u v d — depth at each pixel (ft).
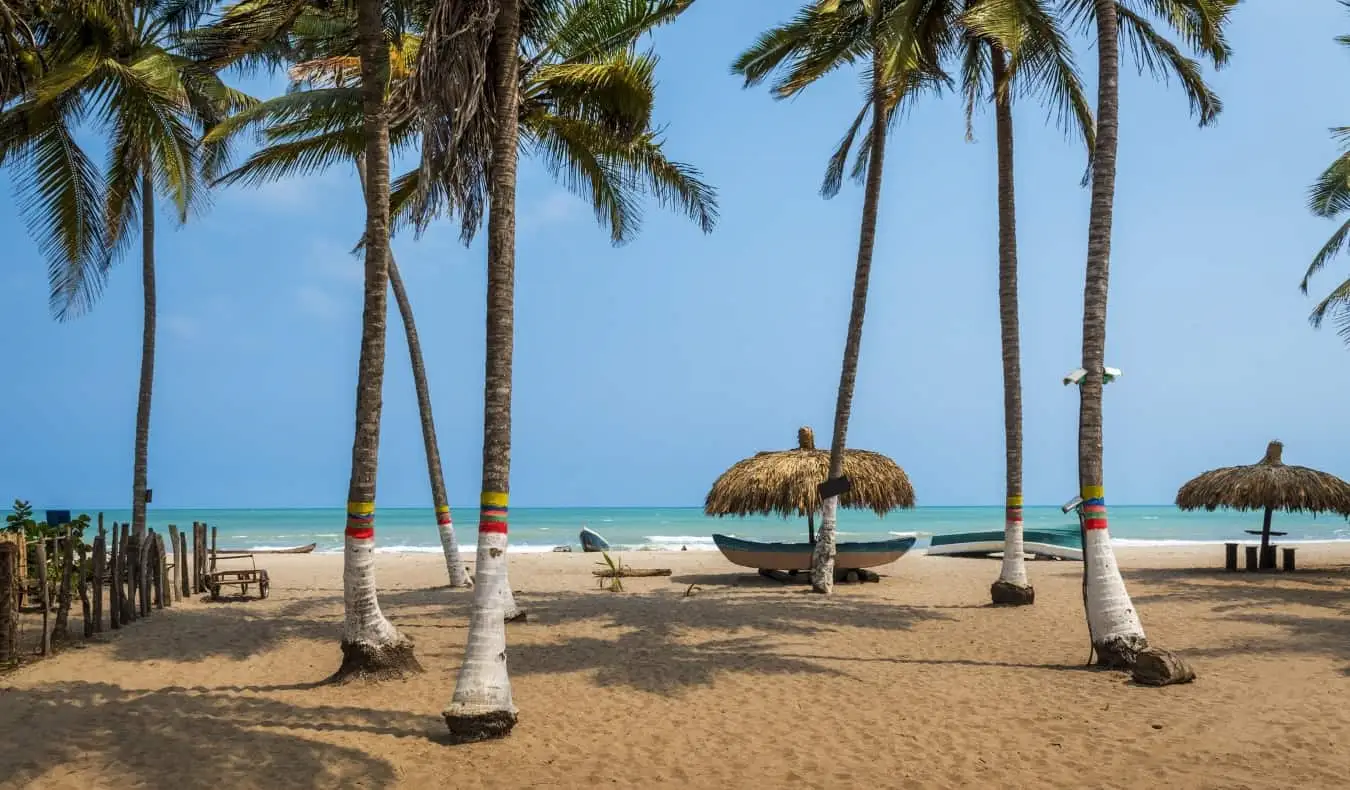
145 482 56.34
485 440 27.43
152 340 57.77
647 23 41.19
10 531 51.19
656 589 64.23
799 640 41.63
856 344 57.62
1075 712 28.58
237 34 41.32
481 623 26.86
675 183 48.57
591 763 24.40
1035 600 55.11
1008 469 53.93
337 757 24.38
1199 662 35.47
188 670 35.55
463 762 24.35
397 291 60.08
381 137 33.01
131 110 50.47
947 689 32.04
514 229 28.22
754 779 23.24
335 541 188.24
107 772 23.17
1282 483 68.74
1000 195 54.75
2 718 28.02
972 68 56.80
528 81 42.75
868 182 57.31
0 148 51.11
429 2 39.99
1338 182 68.23
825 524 59.47
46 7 45.98
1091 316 35.76
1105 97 36.47
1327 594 56.49
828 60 54.44
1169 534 208.44
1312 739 25.21
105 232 58.18
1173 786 21.99
